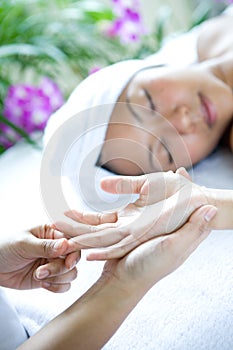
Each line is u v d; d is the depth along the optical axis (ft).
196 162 3.39
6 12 4.66
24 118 4.42
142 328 2.15
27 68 5.08
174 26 6.23
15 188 3.50
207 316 2.11
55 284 2.13
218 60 3.82
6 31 4.77
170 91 3.35
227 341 2.00
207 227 1.99
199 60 4.21
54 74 5.37
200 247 2.54
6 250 2.13
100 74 3.67
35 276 2.13
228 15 4.41
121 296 1.90
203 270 2.37
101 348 2.00
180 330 2.09
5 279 2.30
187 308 2.18
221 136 3.59
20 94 4.41
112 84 3.46
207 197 2.10
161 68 3.55
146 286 1.91
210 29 4.29
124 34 4.87
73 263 2.05
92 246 2.01
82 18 5.07
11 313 2.26
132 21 4.85
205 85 3.45
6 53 4.41
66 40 5.06
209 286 2.26
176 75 3.43
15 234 2.18
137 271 1.87
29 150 4.08
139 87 3.41
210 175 3.24
